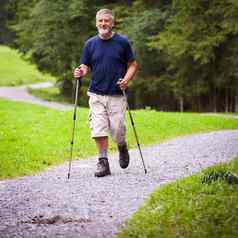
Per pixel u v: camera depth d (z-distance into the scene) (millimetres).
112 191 11109
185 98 47312
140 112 29250
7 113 31484
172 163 14320
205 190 9930
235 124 25219
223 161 14039
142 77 46219
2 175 13430
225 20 38344
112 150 17562
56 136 20156
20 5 59656
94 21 50375
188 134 21750
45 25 51812
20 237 8195
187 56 41844
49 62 56094
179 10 41688
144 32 44000
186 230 7906
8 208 9961
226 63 41188
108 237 8125
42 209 9828
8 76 92250
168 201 9375
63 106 45719
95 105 13148
